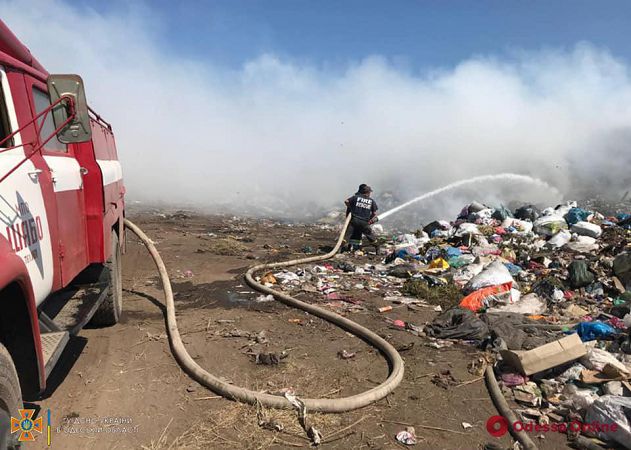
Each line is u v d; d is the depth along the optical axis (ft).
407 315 19.81
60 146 12.91
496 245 31.24
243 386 13.17
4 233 7.99
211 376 13.04
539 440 10.93
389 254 31.89
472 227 34.78
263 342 16.39
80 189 13.42
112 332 16.97
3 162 8.54
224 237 41.70
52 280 10.57
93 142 14.80
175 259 30.76
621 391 12.05
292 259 31.94
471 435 11.19
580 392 12.32
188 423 11.24
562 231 31.86
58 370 13.80
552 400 12.42
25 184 9.24
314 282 25.05
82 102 9.84
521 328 17.22
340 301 21.61
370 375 14.12
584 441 10.66
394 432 11.23
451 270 26.11
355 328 17.42
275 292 22.09
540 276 24.66
